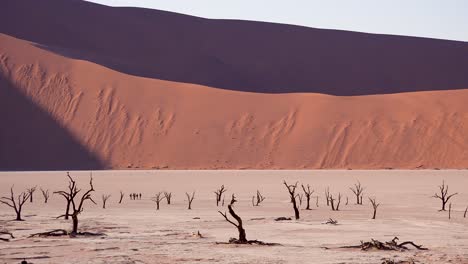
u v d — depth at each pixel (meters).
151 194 179.62
